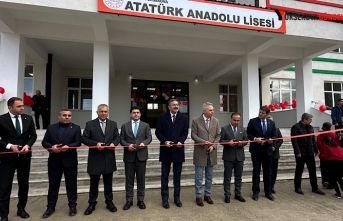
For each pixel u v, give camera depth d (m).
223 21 6.20
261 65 11.38
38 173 4.98
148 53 9.27
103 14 5.56
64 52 9.12
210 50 8.09
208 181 4.16
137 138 3.91
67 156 3.60
